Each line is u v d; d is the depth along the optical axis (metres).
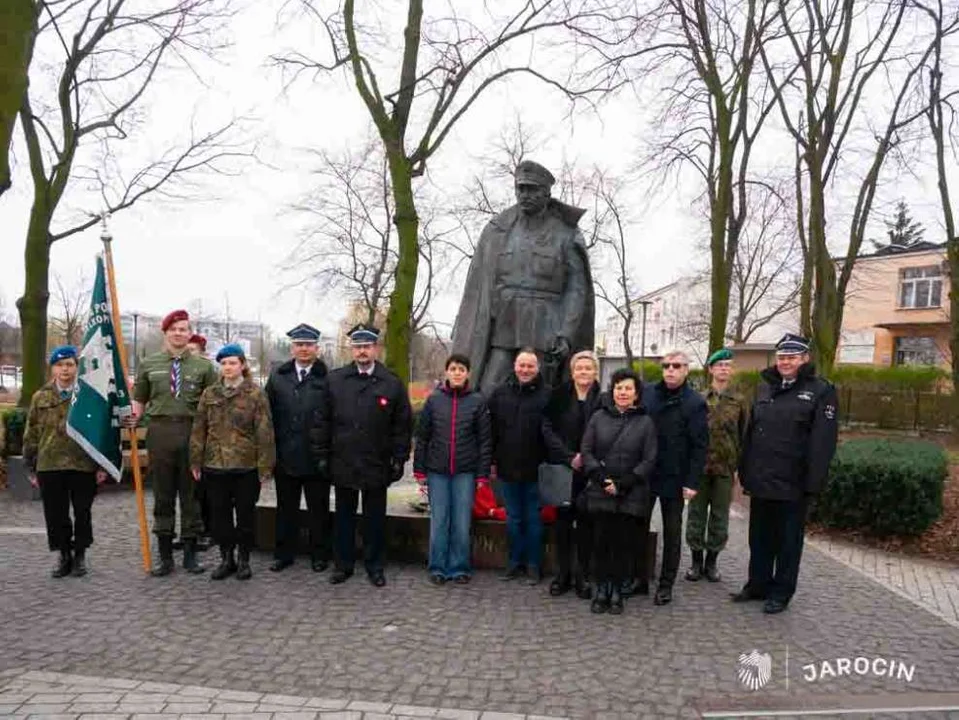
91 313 5.80
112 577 5.66
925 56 13.52
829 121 13.24
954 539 7.43
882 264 33.53
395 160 11.40
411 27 11.41
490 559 6.02
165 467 5.75
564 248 6.31
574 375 5.45
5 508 8.45
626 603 5.28
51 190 12.17
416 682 3.86
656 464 5.32
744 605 5.34
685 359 5.34
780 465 5.17
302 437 5.77
